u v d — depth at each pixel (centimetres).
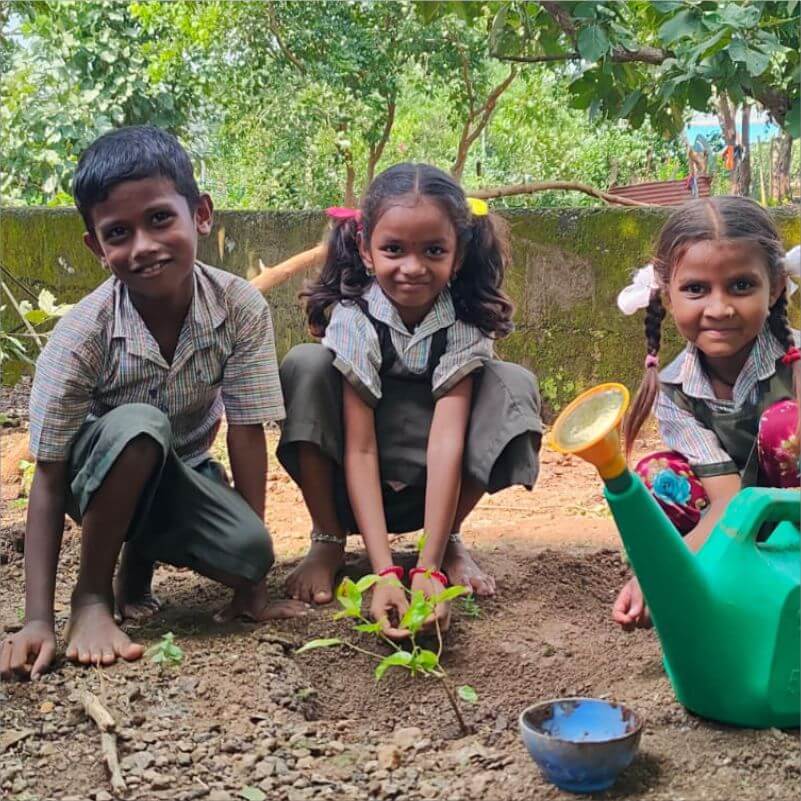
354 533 150
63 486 128
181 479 128
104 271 310
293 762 101
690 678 102
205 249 303
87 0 410
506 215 257
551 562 155
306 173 484
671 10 199
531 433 135
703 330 118
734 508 105
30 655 119
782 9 208
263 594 135
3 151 344
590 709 99
